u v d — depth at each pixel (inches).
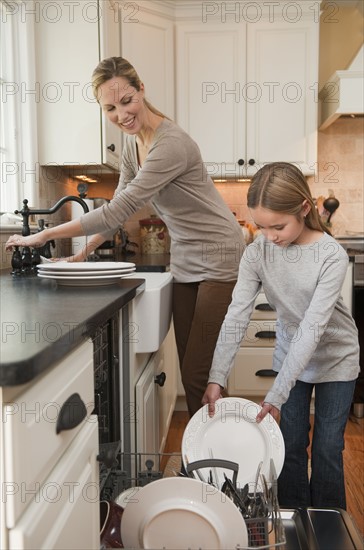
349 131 138.3
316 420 58.7
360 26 139.2
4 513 23.0
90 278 52.7
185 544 37.5
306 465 60.7
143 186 64.7
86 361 34.7
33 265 72.2
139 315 60.7
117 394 54.6
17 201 90.9
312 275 53.6
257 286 58.9
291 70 125.7
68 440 31.2
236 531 36.9
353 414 116.6
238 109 127.0
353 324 59.4
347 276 112.0
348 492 79.3
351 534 43.7
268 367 115.1
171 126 69.1
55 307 38.6
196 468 43.6
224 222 75.0
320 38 140.1
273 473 44.8
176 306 79.4
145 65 120.4
